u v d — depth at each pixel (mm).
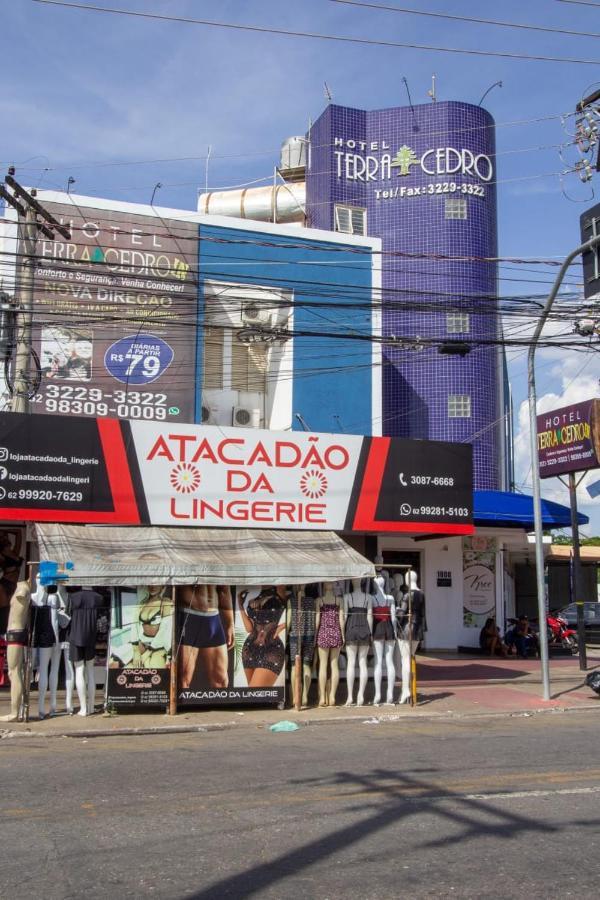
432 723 13750
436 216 35594
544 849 6367
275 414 25453
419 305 19672
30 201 17625
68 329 22938
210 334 25328
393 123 36531
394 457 17359
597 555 36656
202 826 6957
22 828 6887
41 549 13914
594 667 22562
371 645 15922
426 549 26672
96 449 15484
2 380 21797
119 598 13836
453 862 6055
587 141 17438
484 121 36781
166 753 10617
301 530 16547
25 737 11992
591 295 15922
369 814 7352
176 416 23562
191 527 15875
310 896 5352
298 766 9625
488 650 25797
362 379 26234
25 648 13125
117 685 13672
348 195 36000
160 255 24031
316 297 25906
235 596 14406
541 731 12719
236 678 14234
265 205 33938
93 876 5715
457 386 34469
